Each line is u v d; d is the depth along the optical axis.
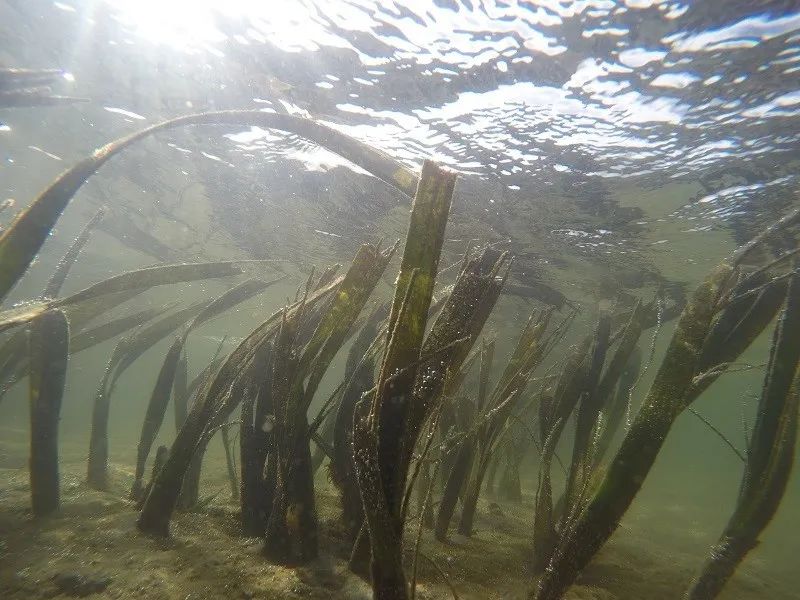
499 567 0.34
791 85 0.50
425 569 0.31
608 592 0.33
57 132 0.88
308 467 0.29
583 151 0.66
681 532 0.82
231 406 0.40
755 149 0.61
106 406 0.46
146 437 0.40
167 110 0.74
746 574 0.50
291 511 0.28
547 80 0.54
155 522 0.30
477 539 0.40
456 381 0.32
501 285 0.23
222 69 0.63
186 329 0.42
